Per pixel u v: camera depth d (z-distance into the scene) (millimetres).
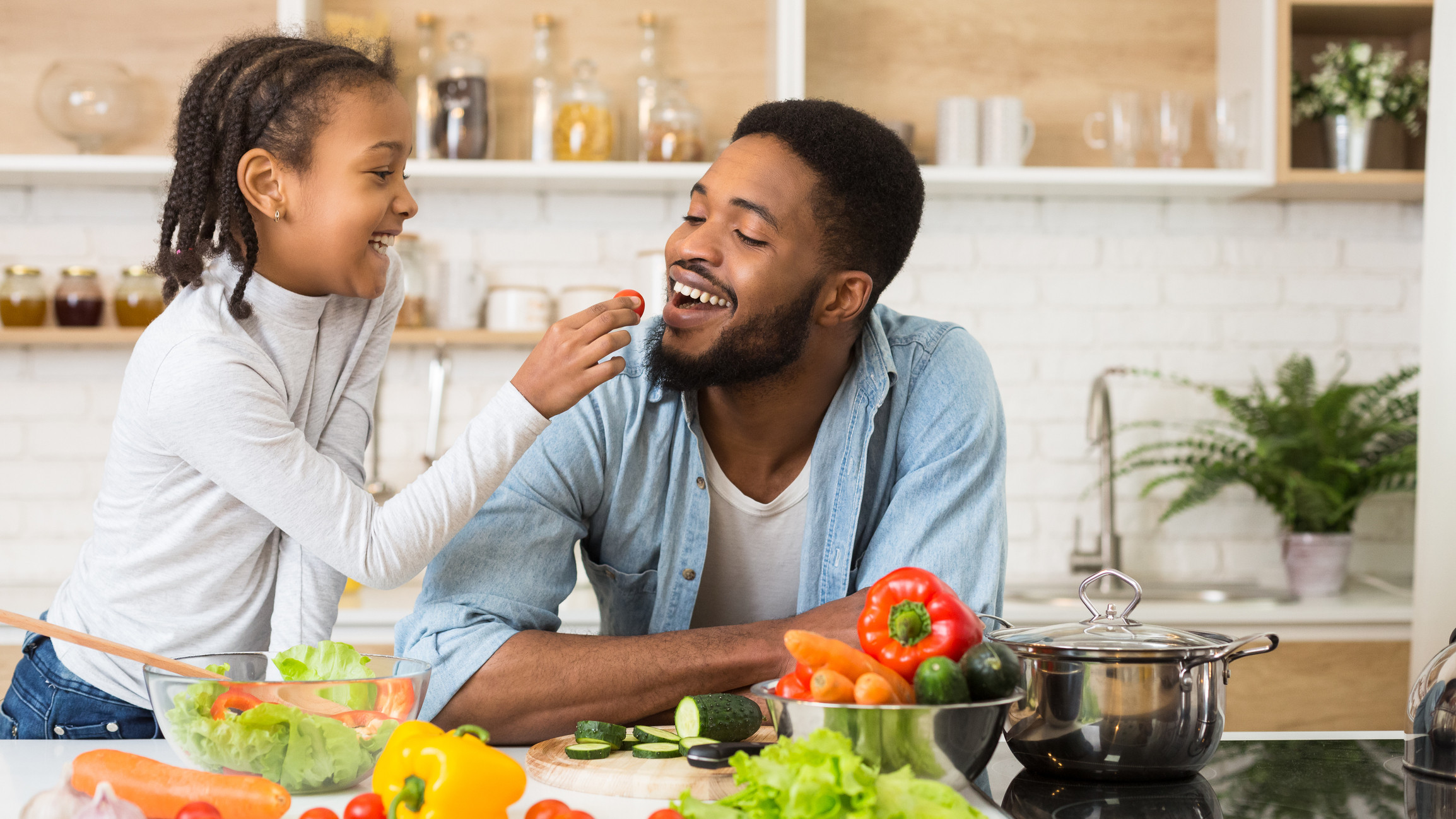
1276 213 2746
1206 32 2746
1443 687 978
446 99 2461
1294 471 2510
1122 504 2734
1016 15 2732
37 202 2602
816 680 791
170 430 1094
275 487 1081
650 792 876
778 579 1344
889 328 1371
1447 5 1941
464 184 2584
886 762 786
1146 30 2740
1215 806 879
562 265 2689
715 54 2688
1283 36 2494
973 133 2533
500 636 1119
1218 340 2744
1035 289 2732
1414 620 1966
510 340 2518
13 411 2605
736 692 1104
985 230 2725
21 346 2605
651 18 2600
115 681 1215
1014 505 2725
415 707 921
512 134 2650
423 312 2602
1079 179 2514
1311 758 1046
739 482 1317
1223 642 927
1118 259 2736
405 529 1082
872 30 2711
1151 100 2602
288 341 1229
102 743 1051
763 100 2686
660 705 1095
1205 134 2725
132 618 1204
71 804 746
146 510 1174
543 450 1255
